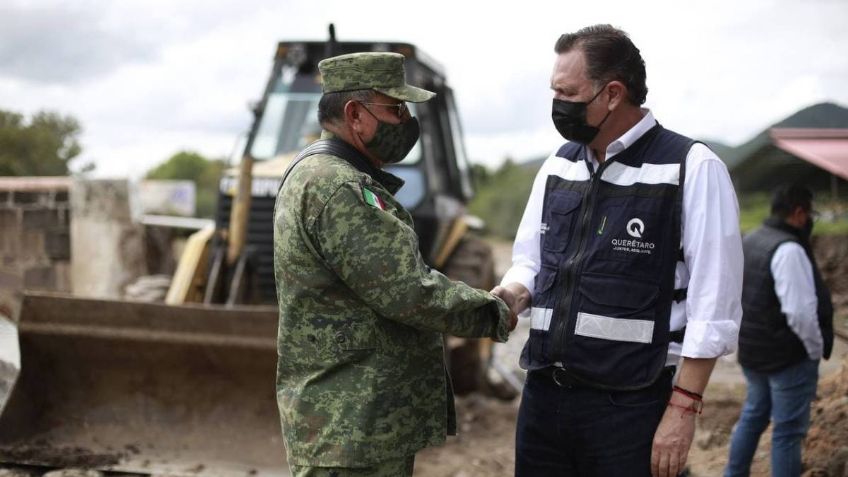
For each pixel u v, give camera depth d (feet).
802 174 23.20
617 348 7.38
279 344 7.43
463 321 7.26
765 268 11.39
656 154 7.43
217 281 17.97
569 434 7.68
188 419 13.89
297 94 20.47
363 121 7.43
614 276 7.40
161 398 13.97
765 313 11.45
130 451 13.47
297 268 7.14
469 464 15.98
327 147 7.43
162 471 12.96
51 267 29.53
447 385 7.86
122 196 29.07
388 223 6.96
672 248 7.29
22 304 13.56
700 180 7.16
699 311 7.07
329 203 6.95
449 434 7.94
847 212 22.85
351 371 7.16
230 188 18.90
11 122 69.67
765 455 13.91
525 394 8.07
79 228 29.07
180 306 13.73
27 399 13.64
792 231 11.66
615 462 7.41
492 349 23.63
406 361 7.33
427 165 19.70
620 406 7.38
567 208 7.81
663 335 7.30
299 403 7.20
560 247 7.79
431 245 19.42
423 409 7.48
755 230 11.92
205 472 13.00
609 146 7.55
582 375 7.49
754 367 11.66
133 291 20.93
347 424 7.07
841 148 15.72
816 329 11.21
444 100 24.13
